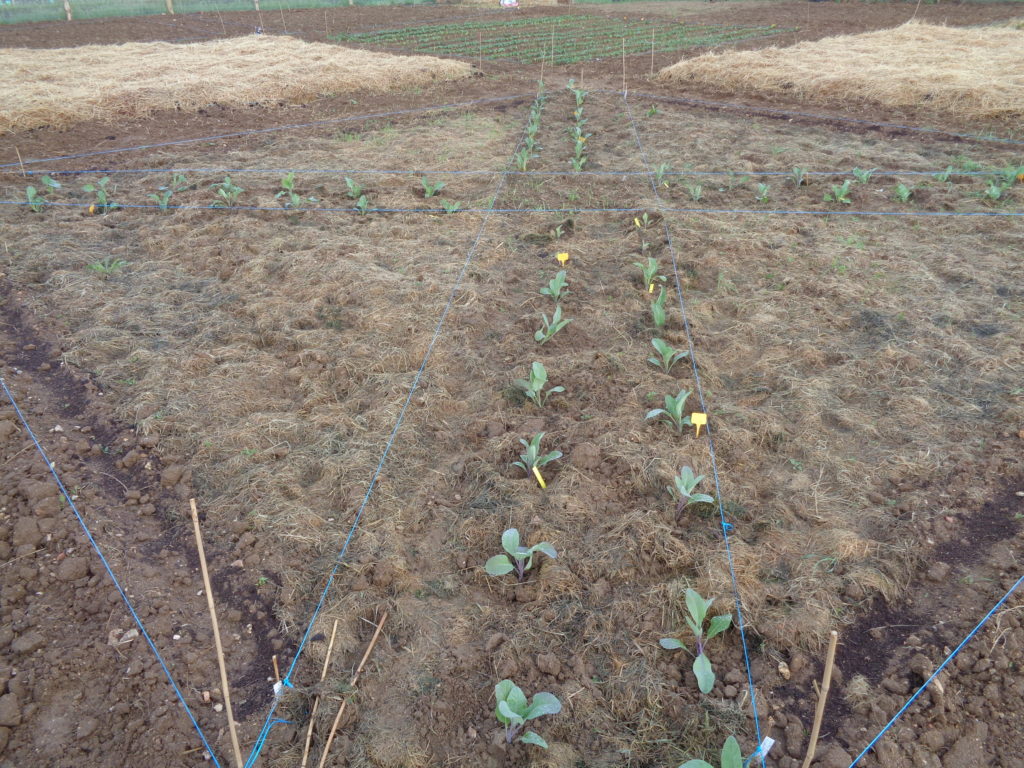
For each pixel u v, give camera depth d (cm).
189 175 784
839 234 616
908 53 1188
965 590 288
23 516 321
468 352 460
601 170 802
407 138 920
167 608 285
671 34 1681
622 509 335
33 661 261
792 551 310
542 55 1474
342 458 367
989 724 238
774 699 251
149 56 1297
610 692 255
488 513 331
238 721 248
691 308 505
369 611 288
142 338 473
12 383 421
